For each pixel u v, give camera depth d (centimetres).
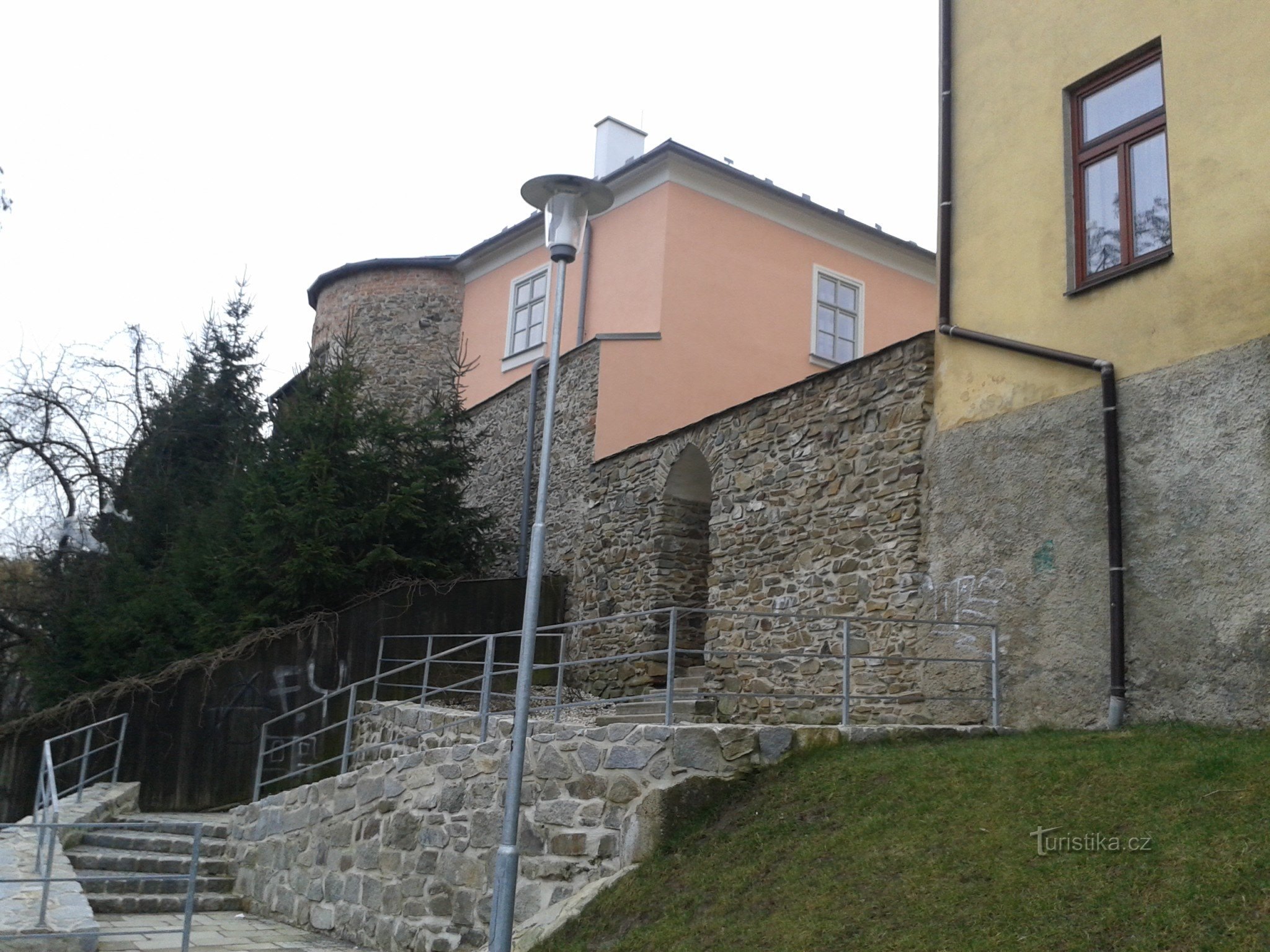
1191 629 791
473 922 843
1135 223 907
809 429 1197
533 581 718
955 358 1034
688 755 770
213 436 2200
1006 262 998
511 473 1836
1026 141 998
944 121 1086
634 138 2089
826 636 1117
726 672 1248
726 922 623
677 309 1752
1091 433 888
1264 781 578
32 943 773
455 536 1638
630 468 1540
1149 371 853
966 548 985
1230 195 815
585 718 1215
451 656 1510
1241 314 794
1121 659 830
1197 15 861
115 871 1123
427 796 930
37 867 963
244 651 1430
